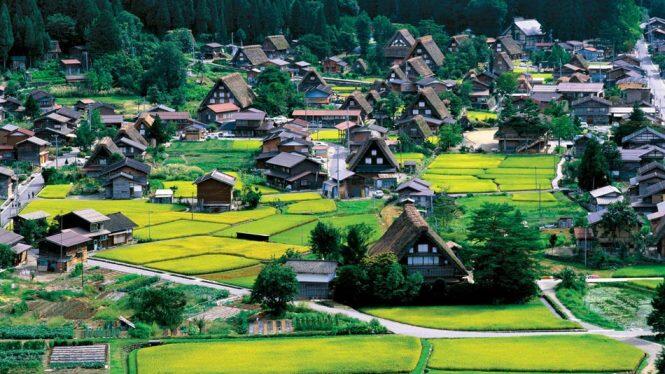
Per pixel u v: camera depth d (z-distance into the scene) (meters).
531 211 188.00
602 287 145.88
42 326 126.00
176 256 162.00
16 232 175.38
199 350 116.50
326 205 197.75
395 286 135.88
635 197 190.75
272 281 130.25
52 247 158.75
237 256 161.75
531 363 110.94
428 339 120.62
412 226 142.00
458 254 149.75
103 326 127.12
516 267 136.38
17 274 155.75
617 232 161.25
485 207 146.00
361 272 137.00
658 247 160.75
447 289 137.50
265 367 110.31
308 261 141.38
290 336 122.25
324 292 139.38
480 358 112.81
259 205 199.38
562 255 162.25
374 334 122.88
